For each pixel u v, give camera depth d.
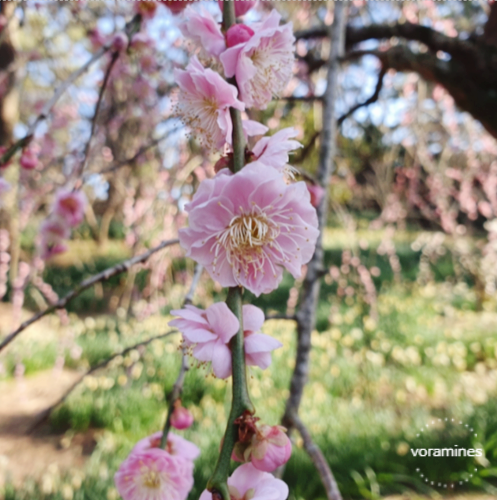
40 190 5.29
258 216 0.73
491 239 6.64
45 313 1.24
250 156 0.77
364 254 9.59
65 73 5.10
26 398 4.53
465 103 2.77
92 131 1.68
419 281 7.96
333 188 6.05
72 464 3.48
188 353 0.76
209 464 3.20
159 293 5.83
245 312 0.73
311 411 4.08
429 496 3.17
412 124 4.71
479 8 4.02
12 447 3.72
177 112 0.84
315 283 1.78
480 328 6.08
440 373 4.98
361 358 5.20
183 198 3.14
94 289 7.83
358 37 3.04
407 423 3.96
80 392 4.40
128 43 1.64
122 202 6.36
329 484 1.31
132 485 1.16
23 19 2.43
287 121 4.14
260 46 0.85
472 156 5.98
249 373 0.73
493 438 3.52
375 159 5.50
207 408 4.13
